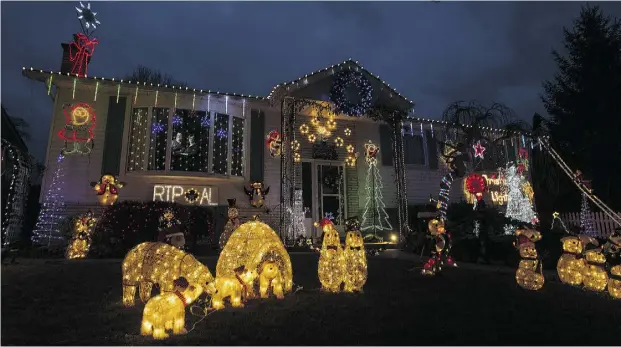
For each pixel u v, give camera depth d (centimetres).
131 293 507
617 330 405
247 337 373
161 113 1329
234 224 1105
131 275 498
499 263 985
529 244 662
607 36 1925
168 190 1300
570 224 1532
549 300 554
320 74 1567
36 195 1495
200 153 1341
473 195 1680
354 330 396
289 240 1345
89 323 425
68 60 1333
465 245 1117
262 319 441
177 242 559
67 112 1238
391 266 924
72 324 421
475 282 706
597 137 1800
